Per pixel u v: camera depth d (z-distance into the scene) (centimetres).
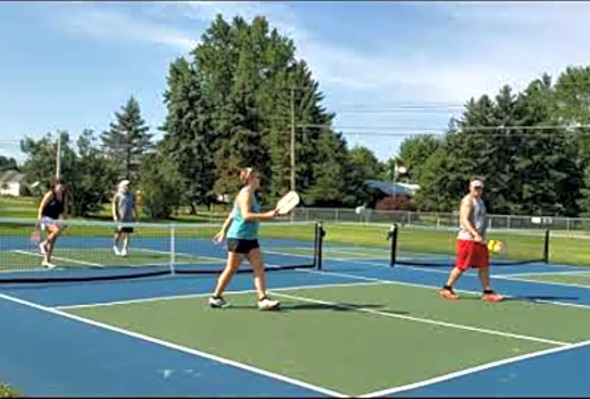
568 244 3378
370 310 1076
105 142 8550
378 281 1484
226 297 1152
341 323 951
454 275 1240
